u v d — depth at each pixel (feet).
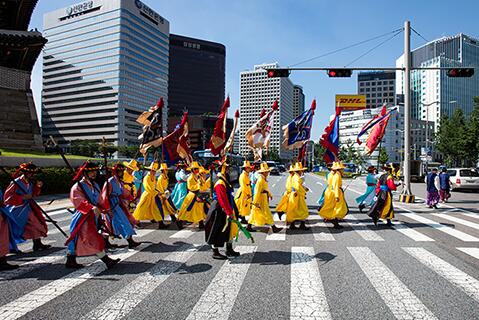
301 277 16.29
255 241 24.08
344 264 18.38
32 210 21.67
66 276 16.65
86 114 348.38
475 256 19.97
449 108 331.57
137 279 16.15
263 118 32.89
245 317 12.10
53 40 368.07
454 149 154.40
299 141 33.91
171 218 32.24
